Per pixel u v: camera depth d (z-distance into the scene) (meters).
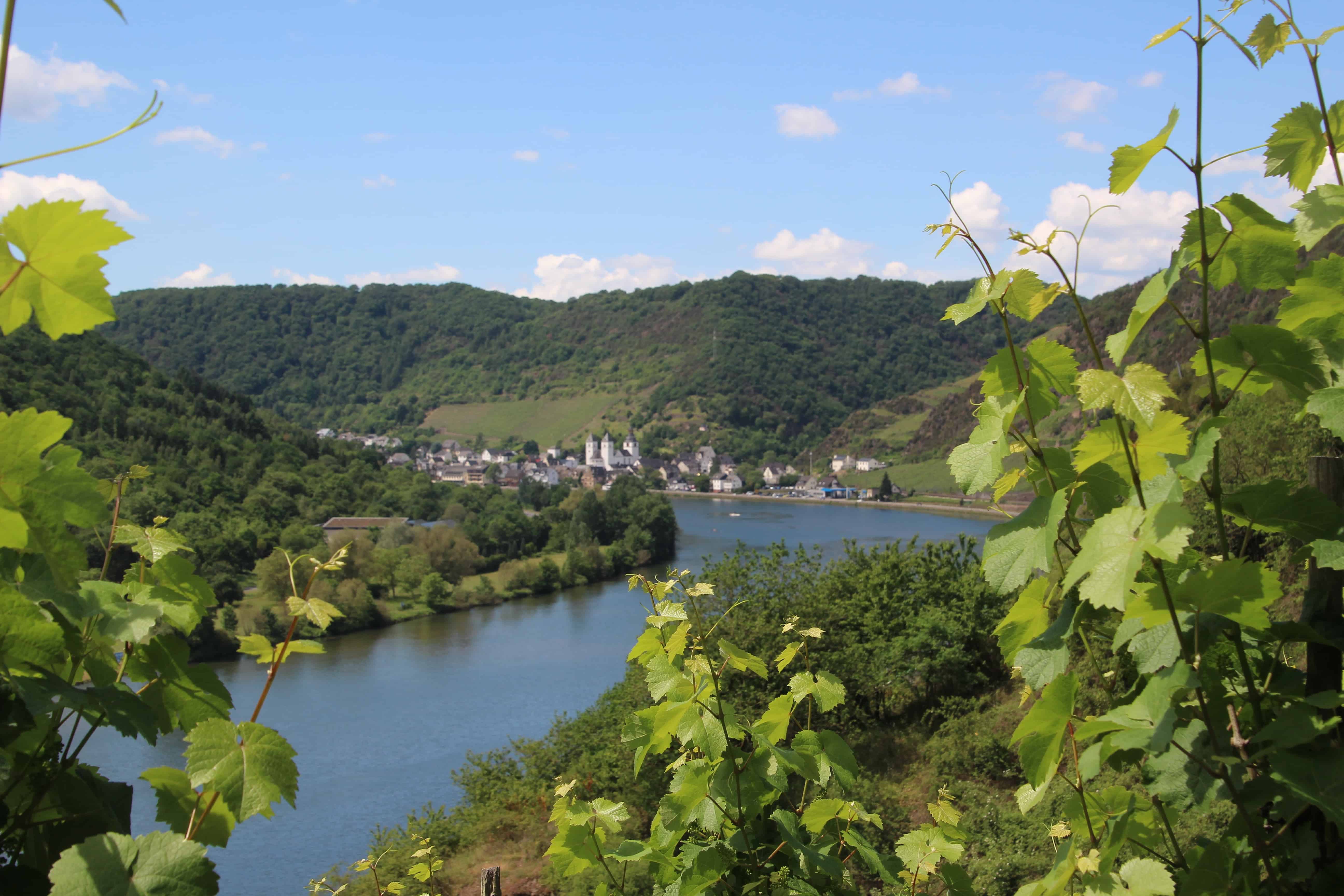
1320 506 1.47
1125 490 1.51
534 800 18.19
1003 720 17.12
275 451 97.44
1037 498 1.58
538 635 50.41
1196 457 1.40
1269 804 1.48
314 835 24.22
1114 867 1.60
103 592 1.42
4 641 1.20
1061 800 11.69
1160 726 1.34
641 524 81.81
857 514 118.50
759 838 2.68
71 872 1.13
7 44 0.99
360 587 53.97
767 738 2.85
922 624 20.67
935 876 3.02
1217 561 1.51
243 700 36.47
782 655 2.96
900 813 13.55
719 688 2.57
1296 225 1.52
